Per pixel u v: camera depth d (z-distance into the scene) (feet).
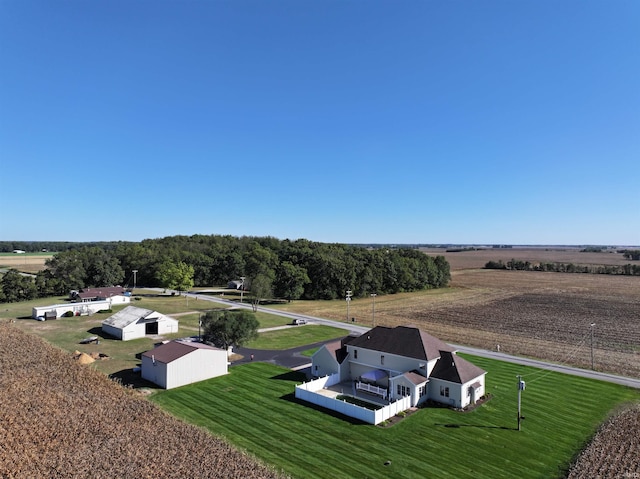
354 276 386.11
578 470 90.89
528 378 155.94
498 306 334.65
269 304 347.77
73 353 179.93
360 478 88.22
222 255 488.02
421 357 137.69
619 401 132.87
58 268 382.63
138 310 232.94
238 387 144.56
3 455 92.68
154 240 614.75
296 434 108.68
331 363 155.94
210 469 88.99
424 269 461.78
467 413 123.95
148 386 143.95
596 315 291.58
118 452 95.14
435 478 88.63
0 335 205.57
